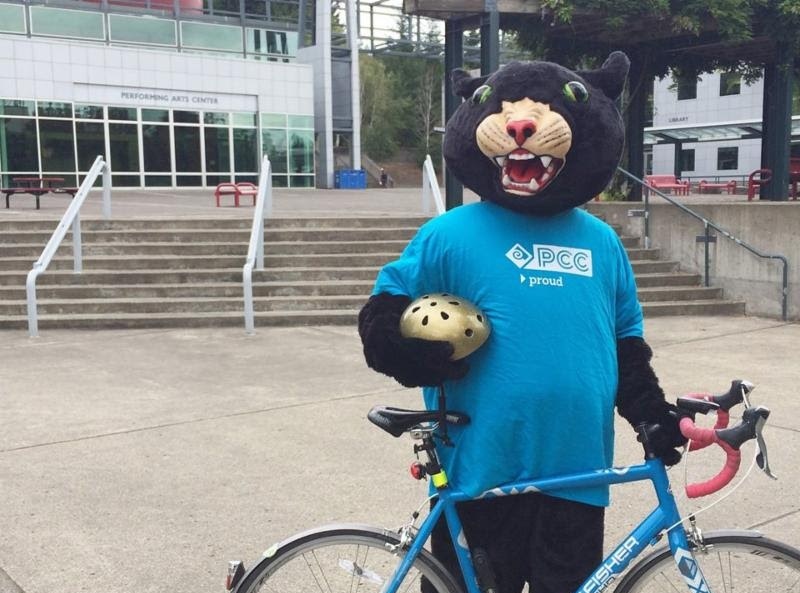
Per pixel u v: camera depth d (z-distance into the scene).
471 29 12.73
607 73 2.54
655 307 10.02
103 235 11.08
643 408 2.40
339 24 47.19
